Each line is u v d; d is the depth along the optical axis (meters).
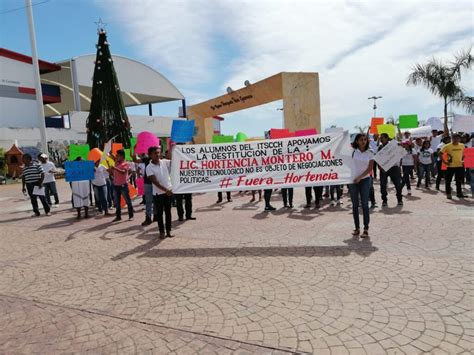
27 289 4.38
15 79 29.41
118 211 8.59
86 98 39.59
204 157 6.63
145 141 10.34
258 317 3.32
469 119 12.34
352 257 4.81
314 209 8.57
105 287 4.29
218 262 4.95
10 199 14.86
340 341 2.86
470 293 3.56
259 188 6.59
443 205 8.02
